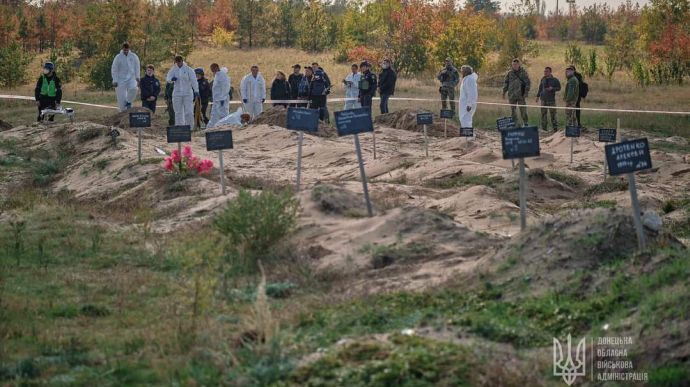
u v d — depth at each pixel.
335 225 12.48
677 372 7.39
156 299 10.27
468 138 25.16
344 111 13.03
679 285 8.55
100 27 49.59
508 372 7.51
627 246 9.98
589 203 16.86
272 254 11.67
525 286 9.60
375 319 8.92
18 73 46.97
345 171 20.44
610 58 52.44
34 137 24.20
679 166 21.25
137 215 14.64
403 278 10.54
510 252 10.38
